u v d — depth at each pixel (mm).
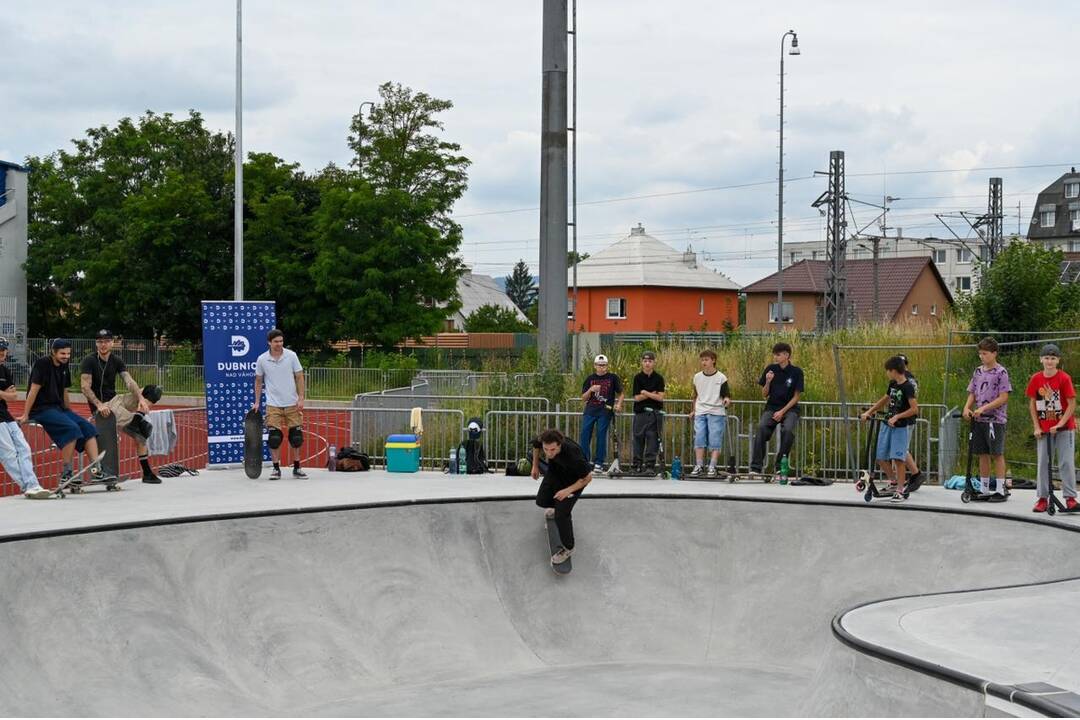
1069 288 25797
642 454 14812
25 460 12258
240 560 10594
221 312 15547
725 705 9117
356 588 10914
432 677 10102
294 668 9727
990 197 51219
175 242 45438
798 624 11086
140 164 49938
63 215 50219
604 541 12234
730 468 15352
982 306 22453
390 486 13734
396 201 42656
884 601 8422
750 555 12062
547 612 11484
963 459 15789
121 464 17375
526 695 9477
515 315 81750
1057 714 5320
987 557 10945
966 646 6891
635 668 10523
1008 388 12250
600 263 60469
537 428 16344
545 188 18062
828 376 18562
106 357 13352
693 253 61750
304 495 12672
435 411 16359
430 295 43781
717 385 14547
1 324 47094
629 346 22141
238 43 24844
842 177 39438
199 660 9375
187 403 36750
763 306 56188
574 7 19766
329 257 42094
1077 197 89875
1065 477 11344
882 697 6641
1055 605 8227
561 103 18000
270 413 14523
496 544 12047
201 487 13562
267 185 46438
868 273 53469
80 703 8352
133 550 10008
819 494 13031
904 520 11812
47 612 9023
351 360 40531
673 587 11859
